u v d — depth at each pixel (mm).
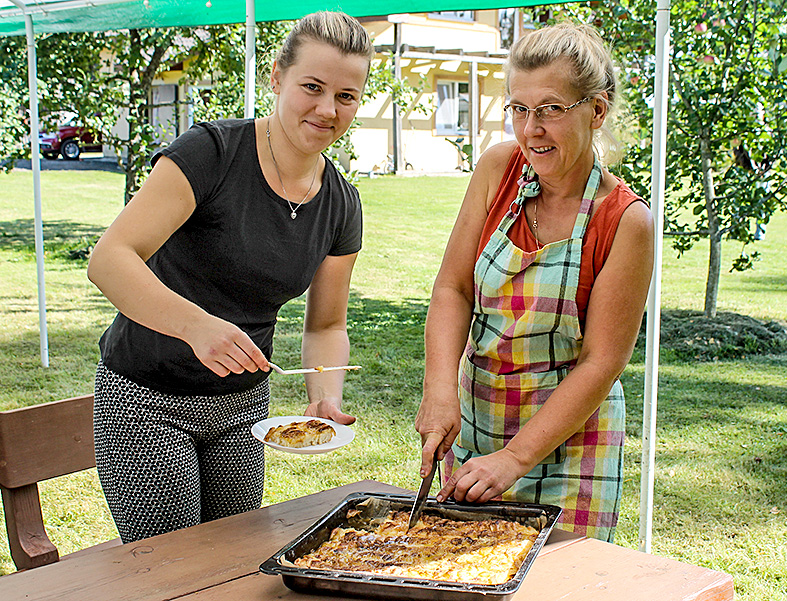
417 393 5219
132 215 1729
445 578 1395
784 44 5801
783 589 2914
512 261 1869
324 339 2264
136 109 8414
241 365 1599
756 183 6164
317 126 1844
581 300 1840
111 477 1953
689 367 5668
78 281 8422
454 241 2051
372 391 5250
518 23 18531
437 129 17828
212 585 1459
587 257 1813
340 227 2123
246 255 1916
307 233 2002
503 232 1912
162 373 1892
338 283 2254
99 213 12891
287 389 5297
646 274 1789
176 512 1936
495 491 1677
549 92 1674
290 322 7117
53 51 7922
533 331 1880
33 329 6578
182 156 1787
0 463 2096
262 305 2027
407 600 1334
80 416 2264
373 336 6590
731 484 3832
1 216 12289
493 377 1950
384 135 17266
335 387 2156
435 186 15438
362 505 1718
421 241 10781
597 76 1697
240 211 1894
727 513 3541
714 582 1462
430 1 3730
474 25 17828
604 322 1779
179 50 8211
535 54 1683
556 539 1631
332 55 1788
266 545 1638
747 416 4691
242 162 1891
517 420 1936
